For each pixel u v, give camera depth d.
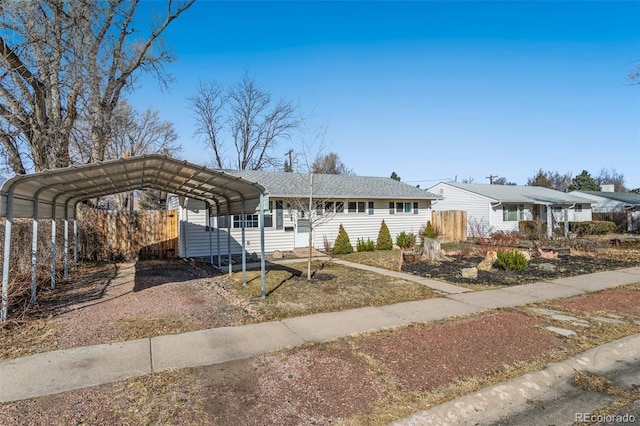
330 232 16.66
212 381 3.77
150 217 13.88
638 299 7.32
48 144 12.65
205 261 12.98
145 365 4.15
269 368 4.08
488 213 23.89
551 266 11.09
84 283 8.96
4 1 10.71
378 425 3.04
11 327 5.44
